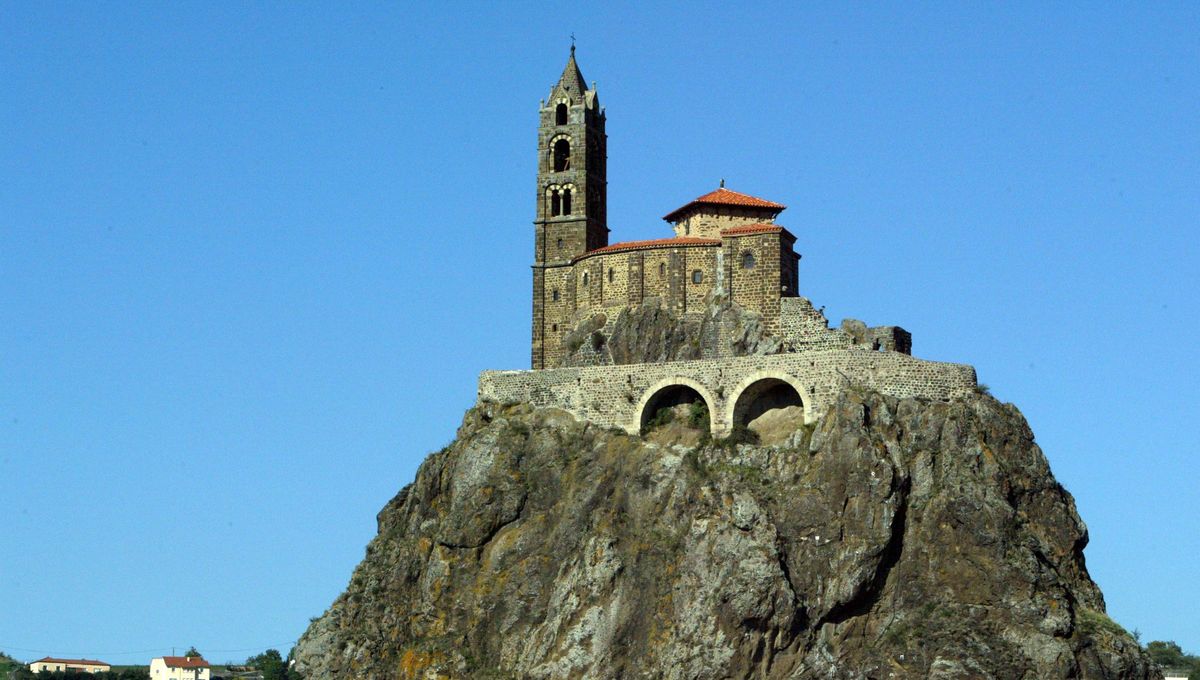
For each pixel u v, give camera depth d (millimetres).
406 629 166750
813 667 149500
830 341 171000
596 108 191125
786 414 165125
